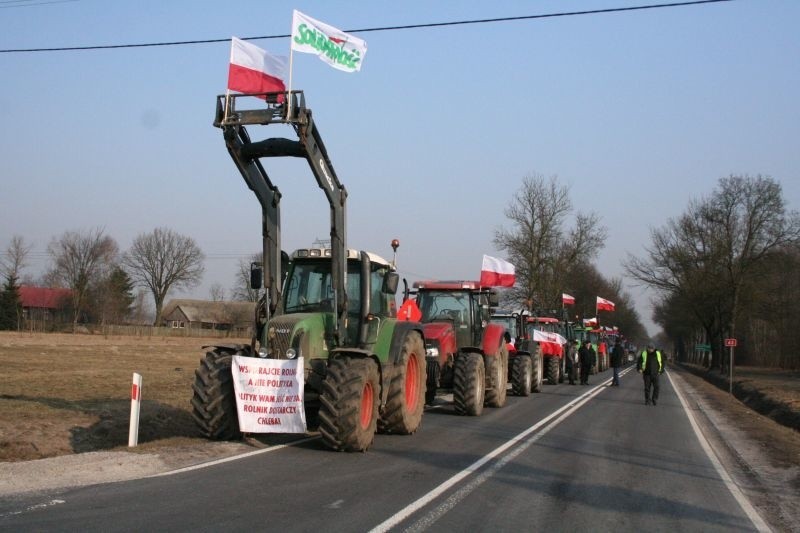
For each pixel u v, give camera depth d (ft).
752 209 138.51
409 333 38.06
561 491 25.18
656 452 34.88
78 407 44.68
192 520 19.77
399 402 36.40
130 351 129.59
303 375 31.22
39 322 204.23
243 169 32.48
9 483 23.50
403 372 36.78
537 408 55.72
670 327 284.61
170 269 262.06
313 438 35.09
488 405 56.18
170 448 30.37
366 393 32.19
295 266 36.22
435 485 25.27
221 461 28.35
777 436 43.21
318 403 33.99
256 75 32.24
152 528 18.92
